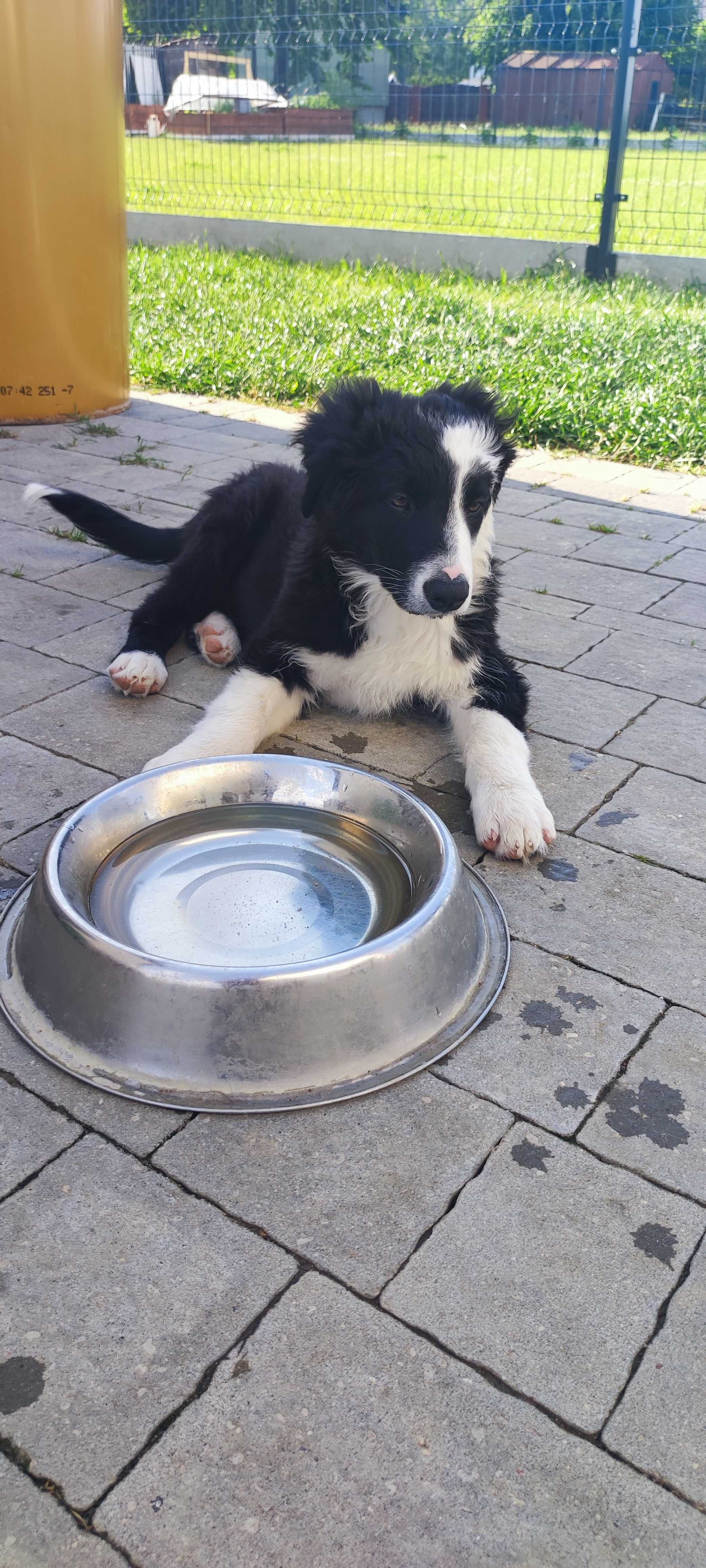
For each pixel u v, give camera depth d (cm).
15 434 141
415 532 65
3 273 135
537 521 119
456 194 319
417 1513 31
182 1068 45
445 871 52
